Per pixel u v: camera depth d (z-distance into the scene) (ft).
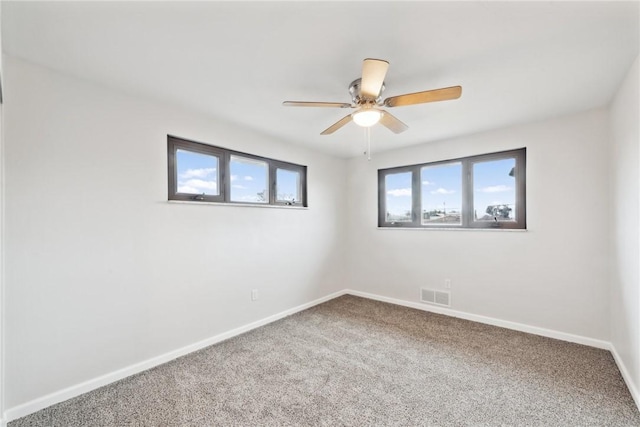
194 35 4.77
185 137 7.89
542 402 5.70
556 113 8.22
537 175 8.87
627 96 6.04
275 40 4.91
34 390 5.49
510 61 5.55
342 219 13.75
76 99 6.07
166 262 7.48
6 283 5.22
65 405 5.67
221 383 6.42
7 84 5.28
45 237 5.64
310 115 8.30
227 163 9.11
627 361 6.27
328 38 4.86
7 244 5.24
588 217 8.06
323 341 8.57
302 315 10.90
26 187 5.45
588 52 5.26
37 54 5.25
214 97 7.13
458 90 5.21
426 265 11.42
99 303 6.32
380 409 5.56
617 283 7.02
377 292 12.94
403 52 5.25
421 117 8.51
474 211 10.43
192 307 8.01
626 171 6.22
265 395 5.99
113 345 6.52
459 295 10.57
